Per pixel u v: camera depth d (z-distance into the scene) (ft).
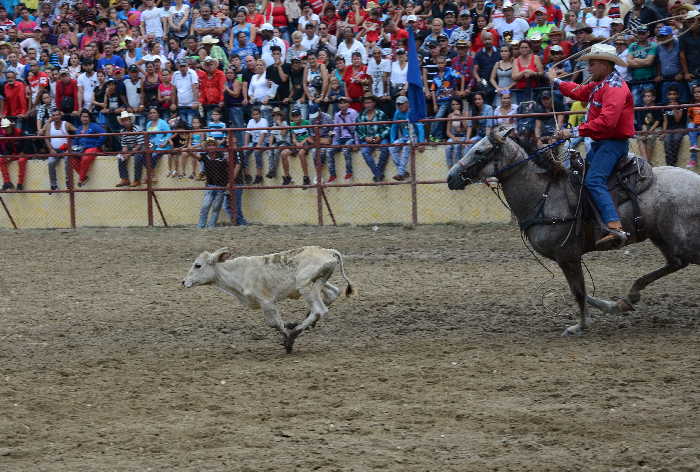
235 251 61.72
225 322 41.93
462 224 67.15
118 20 92.58
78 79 80.07
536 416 27.27
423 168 67.72
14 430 27.50
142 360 35.78
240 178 71.87
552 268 52.06
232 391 31.09
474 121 66.54
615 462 23.63
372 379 31.94
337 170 70.18
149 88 77.51
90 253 63.36
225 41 83.35
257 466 23.88
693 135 61.11
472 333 38.63
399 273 52.54
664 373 31.27
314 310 35.70
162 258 60.39
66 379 33.19
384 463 23.90
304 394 30.45
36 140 78.23
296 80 73.51
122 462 24.57
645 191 35.94
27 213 78.02
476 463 23.79
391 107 70.69
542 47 68.44
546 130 65.46
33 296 49.70
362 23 79.51
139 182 74.84
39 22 98.32
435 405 28.76
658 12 64.54
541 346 35.86
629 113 35.60
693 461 23.44
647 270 50.62
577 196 36.24
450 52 70.38
